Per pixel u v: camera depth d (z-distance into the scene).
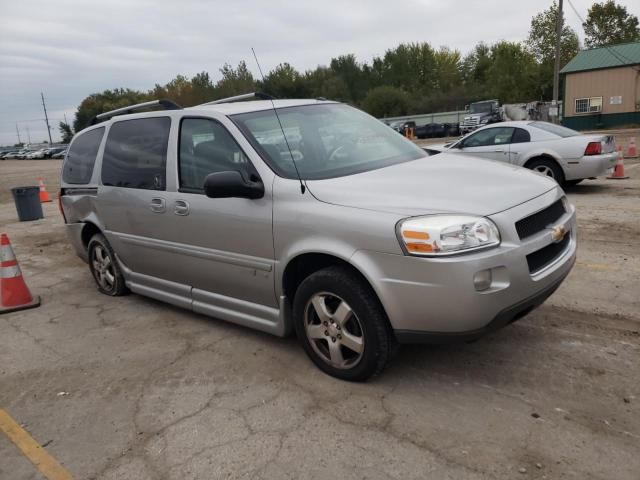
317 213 3.30
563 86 37.28
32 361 4.21
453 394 3.22
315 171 3.66
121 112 5.44
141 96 82.25
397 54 86.38
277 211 3.51
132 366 3.96
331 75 79.12
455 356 3.67
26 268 7.34
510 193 3.24
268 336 4.26
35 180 26.69
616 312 4.25
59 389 3.72
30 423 3.32
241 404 3.31
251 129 3.88
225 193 3.52
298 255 3.42
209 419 3.18
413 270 2.91
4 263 5.49
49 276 6.79
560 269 3.27
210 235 4.00
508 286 2.91
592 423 2.85
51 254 8.20
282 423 3.07
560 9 26.02
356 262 3.10
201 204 4.02
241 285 3.92
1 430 3.28
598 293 4.68
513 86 61.78
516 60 63.22
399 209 3.06
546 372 3.39
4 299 5.52
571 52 58.25
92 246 5.63
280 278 3.59
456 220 2.88
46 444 3.09
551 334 3.92
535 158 9.77
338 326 3.36
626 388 3.15
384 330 3.17
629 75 34.75
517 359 3.58
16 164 53.97
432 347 3.82
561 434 2.78
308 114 4.27
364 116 4.71
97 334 4.64
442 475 2.54
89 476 2.77
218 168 3.96
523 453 2.66
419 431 2.89
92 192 5.25
